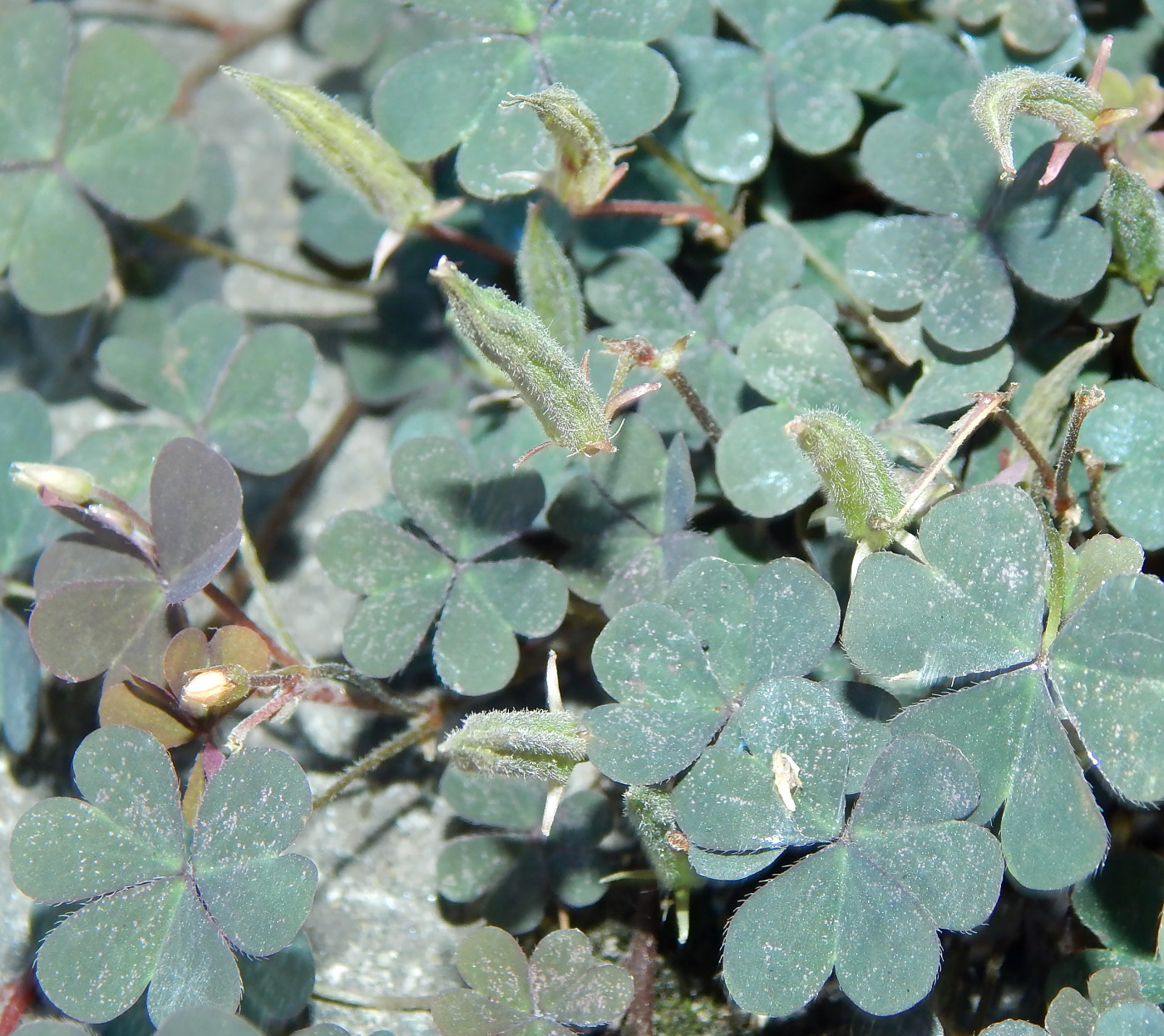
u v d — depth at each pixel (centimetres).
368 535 17
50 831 16
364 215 19
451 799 17
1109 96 18
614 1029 17
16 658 18
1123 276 17
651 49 18
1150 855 16
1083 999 16
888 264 17
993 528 16
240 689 17
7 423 18
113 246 19
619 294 18
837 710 16
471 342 16
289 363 18
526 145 18
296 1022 17
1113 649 16
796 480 17
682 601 16
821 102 18
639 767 16
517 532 17
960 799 16
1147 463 17
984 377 17
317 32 20
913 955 16
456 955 17
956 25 18
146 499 18
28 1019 17
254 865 16
